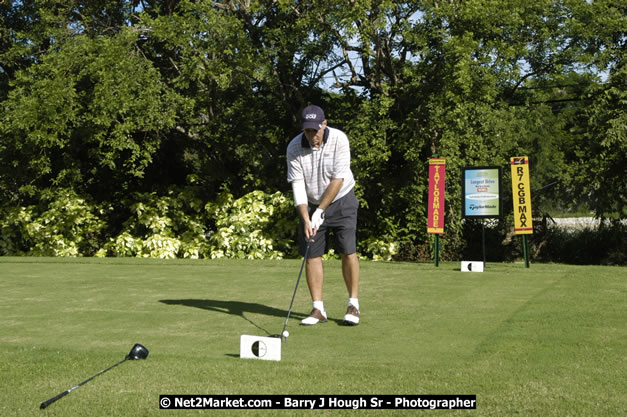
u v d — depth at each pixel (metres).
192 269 9.16
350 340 4.50
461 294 6.54
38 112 13.79
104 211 16.38
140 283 7.68
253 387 3.34
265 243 14.57
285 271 8.85
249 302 6.26
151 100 13.95
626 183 16.84
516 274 8.20
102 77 13.77
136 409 3.10
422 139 14.06
